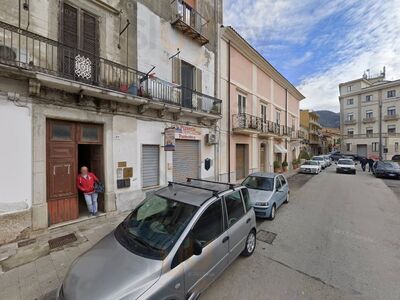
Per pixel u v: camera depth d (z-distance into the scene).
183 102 9.67
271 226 6.33
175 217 3.18
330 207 8.45
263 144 17.52
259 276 3.76
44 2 5.55
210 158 11.32
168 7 8.94
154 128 8.23
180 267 2.66
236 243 3.90
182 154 9.80
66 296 2.29
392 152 37.22
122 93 6.43
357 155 40.75
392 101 37.84
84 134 6.35
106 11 6.88
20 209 4.98
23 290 3.29
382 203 9.07
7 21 5.01
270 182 7.79
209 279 3.14
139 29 7.82
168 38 8.98
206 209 3.29
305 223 6.60
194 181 4.84
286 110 21.91
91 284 2.32
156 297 2.29
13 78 4.84
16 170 4.94
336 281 3.66
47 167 5.59
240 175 14.41
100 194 6.82
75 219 6.09
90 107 6.28
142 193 7.67
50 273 3.71
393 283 3.62
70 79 5.38
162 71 8.70
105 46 6.83
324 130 67.75
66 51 5.94
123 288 2.24
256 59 15.45
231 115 13.02
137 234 3.11
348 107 44.50
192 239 2.92
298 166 24.66
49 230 5.39
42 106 5.34
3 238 4.73
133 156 7.45
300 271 3.95
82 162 7.41
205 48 11.09
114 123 6.90
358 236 5.61
